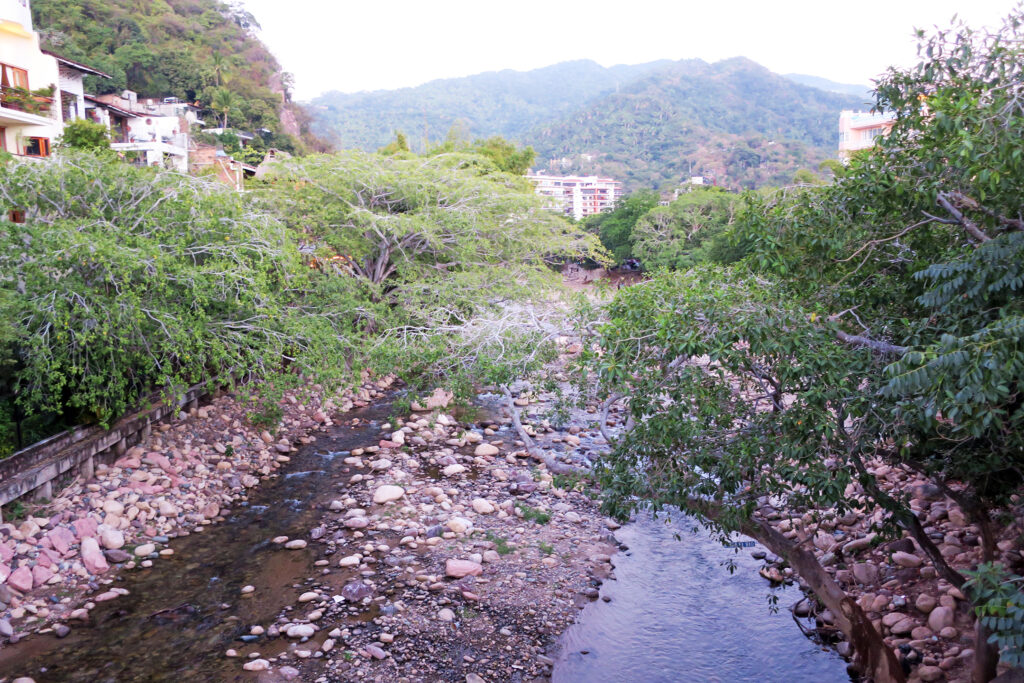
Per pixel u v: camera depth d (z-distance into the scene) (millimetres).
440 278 22953
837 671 8336
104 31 75750
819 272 6871
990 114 5016
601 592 10344
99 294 12000
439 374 14023
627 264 68000
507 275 21578
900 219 6504
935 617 8461
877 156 6367
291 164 24609
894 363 4656
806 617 9578
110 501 12023
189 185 15422
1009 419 5344
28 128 24312
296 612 9555
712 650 8867
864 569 9953
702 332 6023
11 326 10898
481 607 9758
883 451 6586
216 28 100625
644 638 9164
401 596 9969
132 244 13008
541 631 9258
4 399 12289
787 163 180750
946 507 10797
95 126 28828
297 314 17172
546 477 14625
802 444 5918
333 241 23047
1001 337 4352
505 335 11766
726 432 6934
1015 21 5473
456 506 13172
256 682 7984
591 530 12422
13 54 24719
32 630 9023
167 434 15406
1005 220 5590
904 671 7777
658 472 7008
